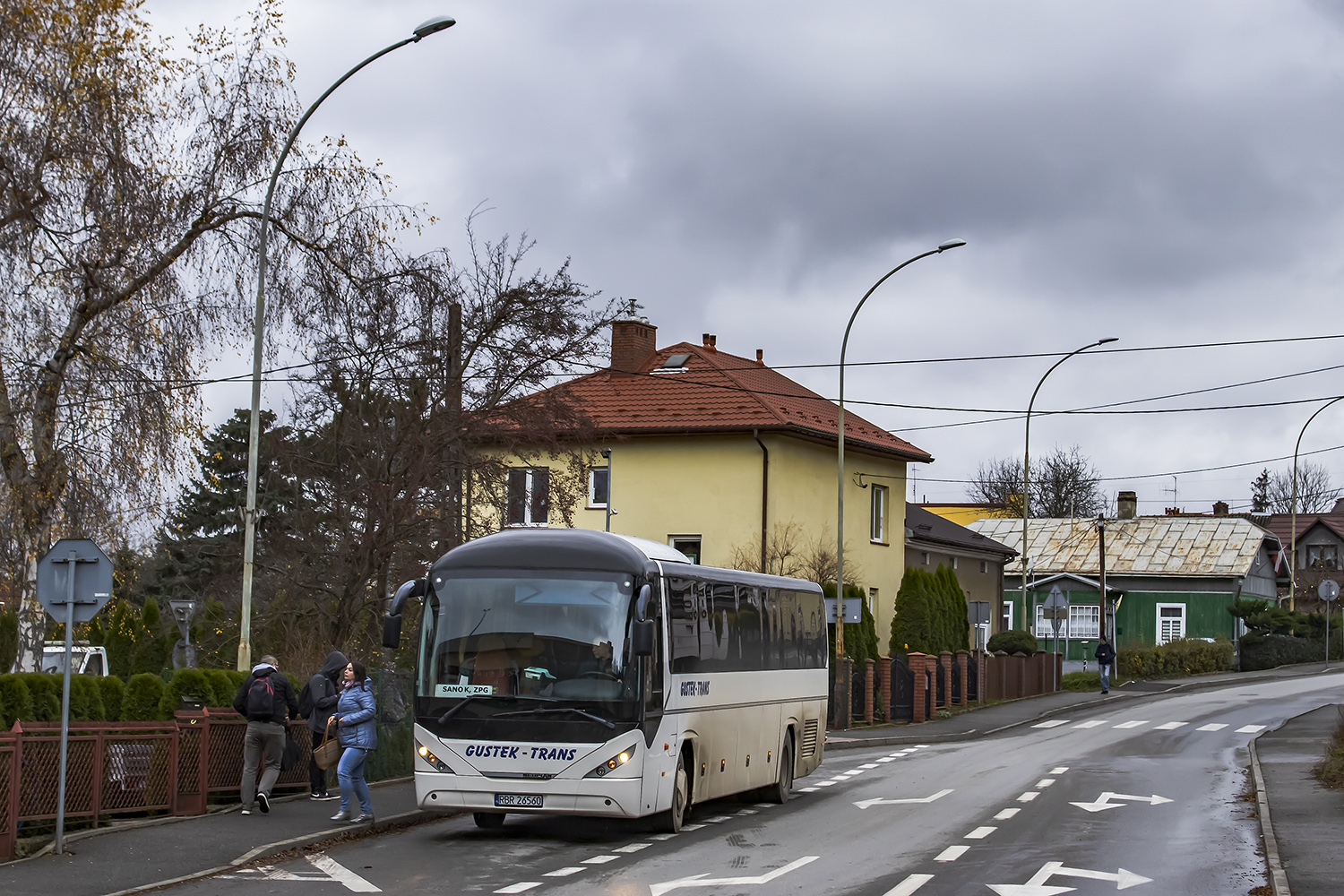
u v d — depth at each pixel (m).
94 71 21.45
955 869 13.29
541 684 15.16
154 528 22.73
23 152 20.78
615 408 39.81
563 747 14.98
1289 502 123.81
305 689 18.23
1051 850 14.62
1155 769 24.53
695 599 17.31
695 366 42.28
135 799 15.11
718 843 15.36
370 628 25.56
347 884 12.24
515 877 12.76
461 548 15.95
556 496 26.47
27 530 21.30
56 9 21.38
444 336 24.97
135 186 21.70
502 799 15.02
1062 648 67.94
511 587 15.55
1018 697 46.16
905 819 17.70
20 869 12.27
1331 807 17.88
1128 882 12.52
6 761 12.82
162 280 22.61
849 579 38.53
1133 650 54.97
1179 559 68.50
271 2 23.72
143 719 16.36
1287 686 49.94
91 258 21.45
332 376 24.80
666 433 38.38
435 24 20.61
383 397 24.91
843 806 19.47
